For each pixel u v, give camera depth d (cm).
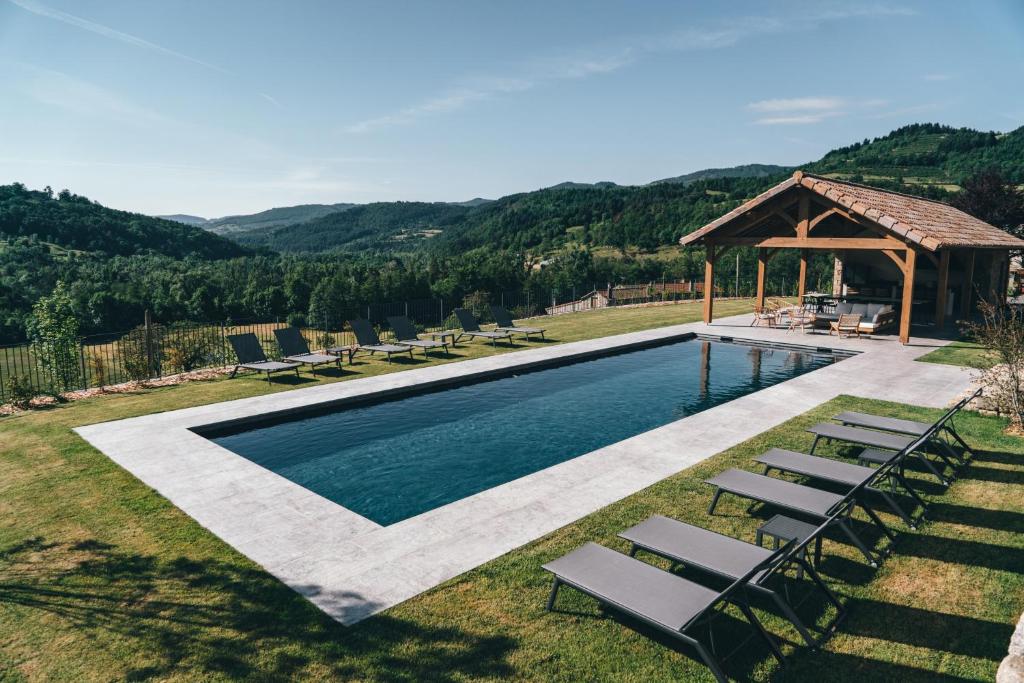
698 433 844
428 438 932
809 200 1644
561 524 572
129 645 404
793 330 1819
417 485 754
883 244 1539
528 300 2853
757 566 385
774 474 695
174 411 986
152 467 738
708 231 1859
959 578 479
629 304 2745
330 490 738
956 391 1054
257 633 414
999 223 3141
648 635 412
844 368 1258
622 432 959
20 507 624
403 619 428
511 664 381
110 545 542
